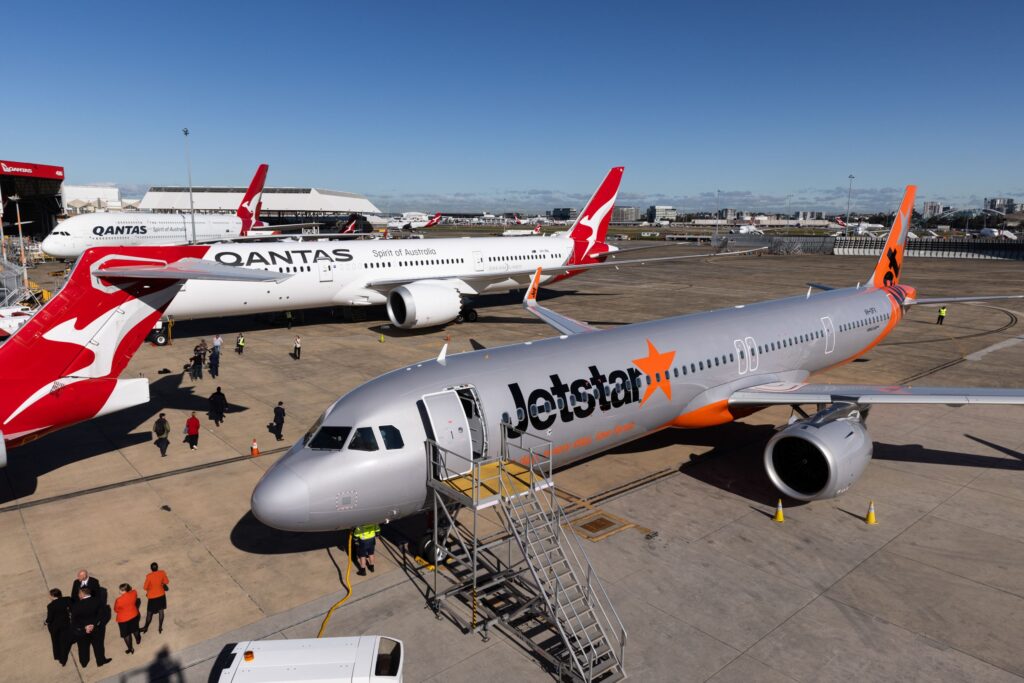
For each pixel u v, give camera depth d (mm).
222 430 23047
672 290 63312
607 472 19609
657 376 18172
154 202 191125
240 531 15969
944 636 12008
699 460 20562
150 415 24688
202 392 27562
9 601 13070
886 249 30266
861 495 18078
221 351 34875
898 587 13594
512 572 13469
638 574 14039
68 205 173875
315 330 40906
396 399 13555
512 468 14453
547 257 49344
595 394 16516
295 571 14227
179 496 17891
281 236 73625
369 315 46156
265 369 31234
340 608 12875
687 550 15078
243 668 9578
